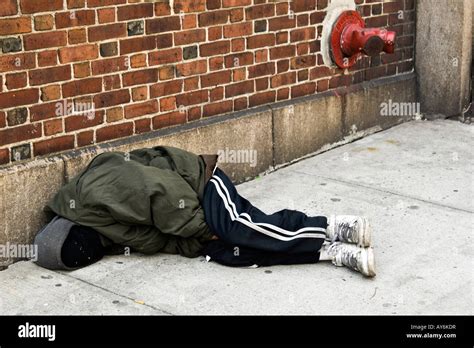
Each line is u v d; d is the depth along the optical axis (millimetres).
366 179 5973
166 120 5414
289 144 6293
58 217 4578
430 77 7457
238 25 5742
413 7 7391
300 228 4492
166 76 5352
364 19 6809
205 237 4594
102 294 4191
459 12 7191
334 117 6656
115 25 4973
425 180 5938
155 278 4387
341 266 4516
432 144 6805
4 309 4020
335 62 6559
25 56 4531
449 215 5273
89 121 4949
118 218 4492
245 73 5887
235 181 5914
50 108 4719
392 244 4816
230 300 4129
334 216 4609
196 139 5562
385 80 7168
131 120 5199
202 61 5559
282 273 4453
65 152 4844
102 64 4953
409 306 4055
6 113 4496
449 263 4562
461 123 7422
